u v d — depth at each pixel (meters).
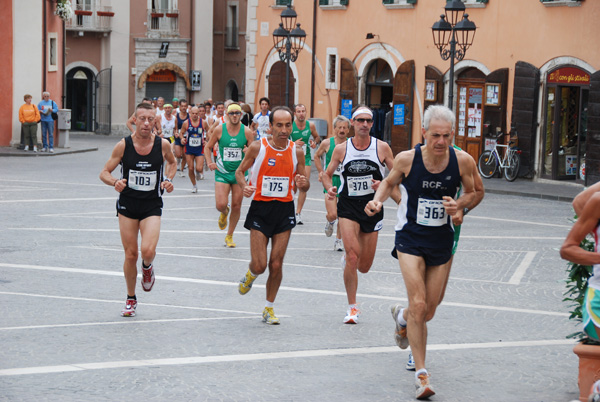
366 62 68.75
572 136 54.03
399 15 65.06
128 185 18.39
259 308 20.08
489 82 57.25
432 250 14.27
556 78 53.62
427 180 14.15
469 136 59.31
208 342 16.73
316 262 26.36
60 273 23.53
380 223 19.19
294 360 15.64
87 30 103.81
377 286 23.09
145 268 18.72
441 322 19.03
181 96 109.56
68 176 50.59
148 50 107.25
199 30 109.06
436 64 61.84
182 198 41.88
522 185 52.38
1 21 71.38
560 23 53.06
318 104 74.06
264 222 18.36
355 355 16.09
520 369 15.43
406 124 64.38
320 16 73.25
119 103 106.81
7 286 21.73
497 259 27.81
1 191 42.03
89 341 16.59
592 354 12.52
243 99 108.38
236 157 28.56
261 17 80.25
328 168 19.27
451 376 14.91
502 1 56.47
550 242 31.59
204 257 26.62
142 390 13.62
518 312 20.25
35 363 15.01
